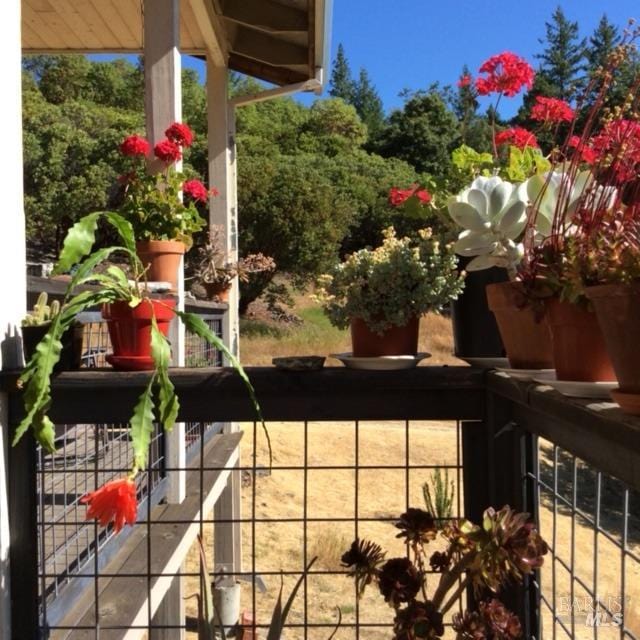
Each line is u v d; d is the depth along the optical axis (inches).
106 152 639.1
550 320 45.6
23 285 63.6
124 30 203.5
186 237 120.4
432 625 49.6
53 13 191.6
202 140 656.4
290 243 643.5
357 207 725.3
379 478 317.4
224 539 215.3
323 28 179.5
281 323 634.8
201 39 208.1
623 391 36.3
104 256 59.4
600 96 49.3
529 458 59.6
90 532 91.7
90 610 80.7
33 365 52.5
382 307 61.0
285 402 61.7
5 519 59.4
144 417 52.4
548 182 51.7
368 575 55.1
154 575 64.5
